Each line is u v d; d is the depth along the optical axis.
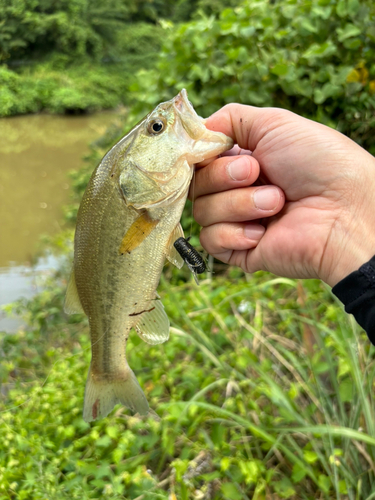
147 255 0.21
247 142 0.23
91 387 0.23
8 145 1.87
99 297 0.22
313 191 0.21
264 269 0.24
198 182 0.23
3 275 0.76
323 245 0.21
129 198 0.21
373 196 0.20
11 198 1.18
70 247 0.79
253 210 0.21
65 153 1.69
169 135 0.20
